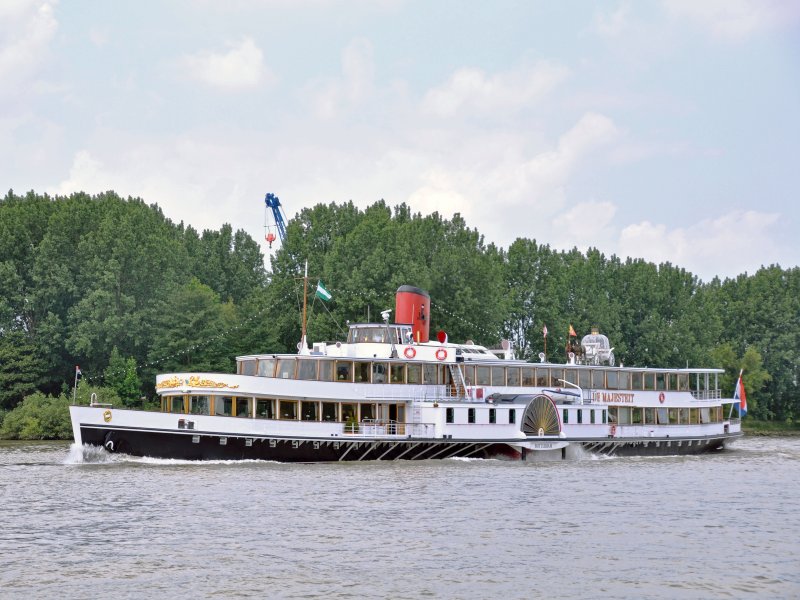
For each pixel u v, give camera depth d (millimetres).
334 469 89938
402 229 183750
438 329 171500
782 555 55625
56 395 169125
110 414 90000
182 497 72312
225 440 91250
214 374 91750
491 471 91250
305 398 94750
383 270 169500
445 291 174250
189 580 49406
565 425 107938
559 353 195750
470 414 101000
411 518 65000
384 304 165250
